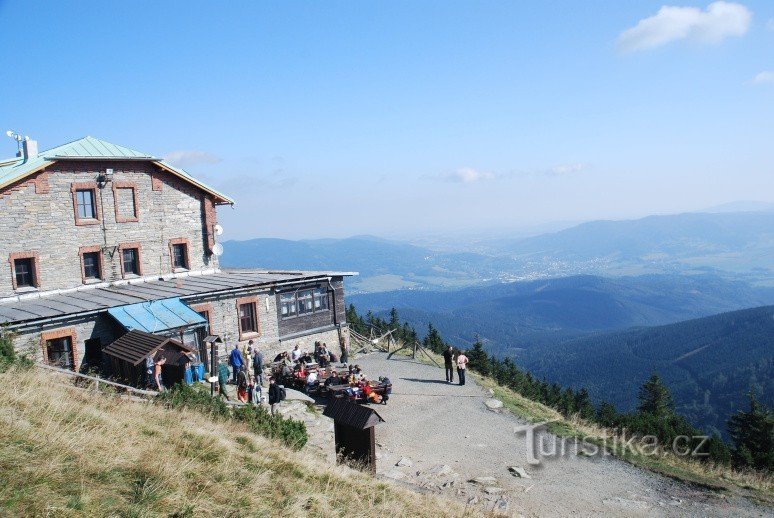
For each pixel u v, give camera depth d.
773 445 35.41
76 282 28.92
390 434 21.12
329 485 11.41
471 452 19.38
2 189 26.19
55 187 28.16
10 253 26.52
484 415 23.70
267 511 8.89
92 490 7.64
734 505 15.41
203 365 26.69
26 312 23.84
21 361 14.96
